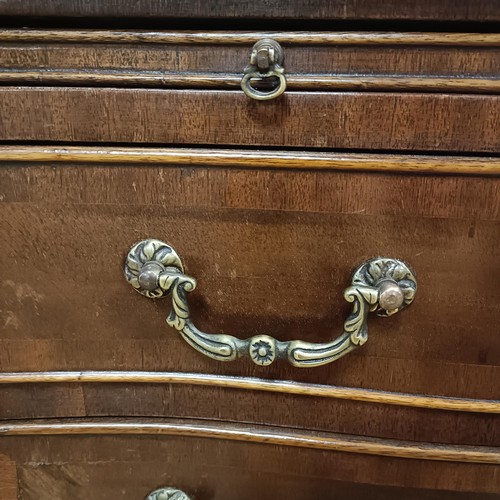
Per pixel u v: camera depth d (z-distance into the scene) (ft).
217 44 0.65
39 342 0.80
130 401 0.84
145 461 0.88
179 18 0.64
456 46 0.63
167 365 0.81
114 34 0.65
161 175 0.70
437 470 0.83
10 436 0.86
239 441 0.85
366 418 0.82
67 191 0.71
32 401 0.84
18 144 0.70
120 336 0.80
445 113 0.65
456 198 0.67
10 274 0.76
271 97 0.64
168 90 0.67
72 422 0.85
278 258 0.73
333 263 0.72
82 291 0.77
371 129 0.66
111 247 0.74
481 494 0.85
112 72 0.67
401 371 0.78
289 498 0.89
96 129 0.69
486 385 0.77
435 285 0.72
